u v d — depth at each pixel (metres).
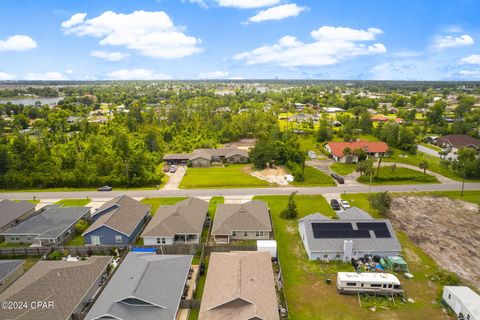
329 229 42.00
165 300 29.67
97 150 85.12
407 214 54.00
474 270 38.34
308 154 94.25
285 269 38.25
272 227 47.91
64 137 102.50
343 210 54.97
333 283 35.69
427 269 38.44
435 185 68.75
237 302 28.69
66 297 30.30
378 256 39.59
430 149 104.38
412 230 48.34
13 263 37.16
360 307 31.92
